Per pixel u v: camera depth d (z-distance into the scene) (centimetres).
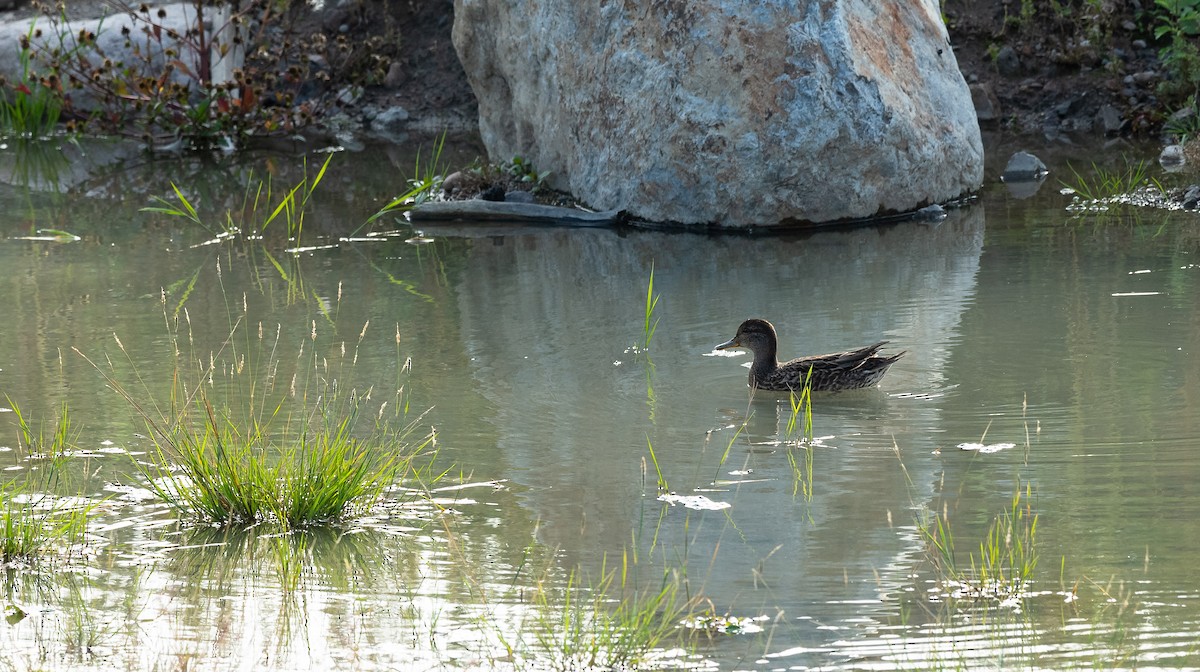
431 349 1505
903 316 1557
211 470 1077
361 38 3228
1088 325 1468
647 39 2098
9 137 3094
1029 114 2736
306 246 2086
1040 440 1145
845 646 815
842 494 1055
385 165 2700
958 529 979
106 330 1611
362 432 1235
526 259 1964
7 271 1944
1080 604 856
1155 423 1163
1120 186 2212
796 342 1475
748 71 2027
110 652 837
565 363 1444
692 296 1711
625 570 908
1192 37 2756
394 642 844
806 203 2072
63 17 3019
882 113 2047
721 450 1168
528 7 2309
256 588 931
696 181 2083
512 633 850
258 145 2958
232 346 1530
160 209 2253
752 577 916
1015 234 1958
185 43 3022
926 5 2269
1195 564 903
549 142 2353
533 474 1125
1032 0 2852
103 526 1045
